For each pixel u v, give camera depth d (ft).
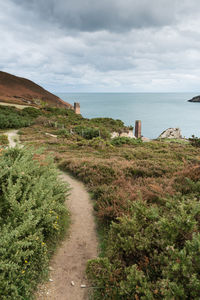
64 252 14.64
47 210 15.40
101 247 15.19
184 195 17.34
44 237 14.85
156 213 13.28
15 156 21.15
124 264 11.56
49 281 11.91
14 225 12.79
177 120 547.90
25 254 11.05
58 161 42.39
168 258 10.00
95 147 60.44
